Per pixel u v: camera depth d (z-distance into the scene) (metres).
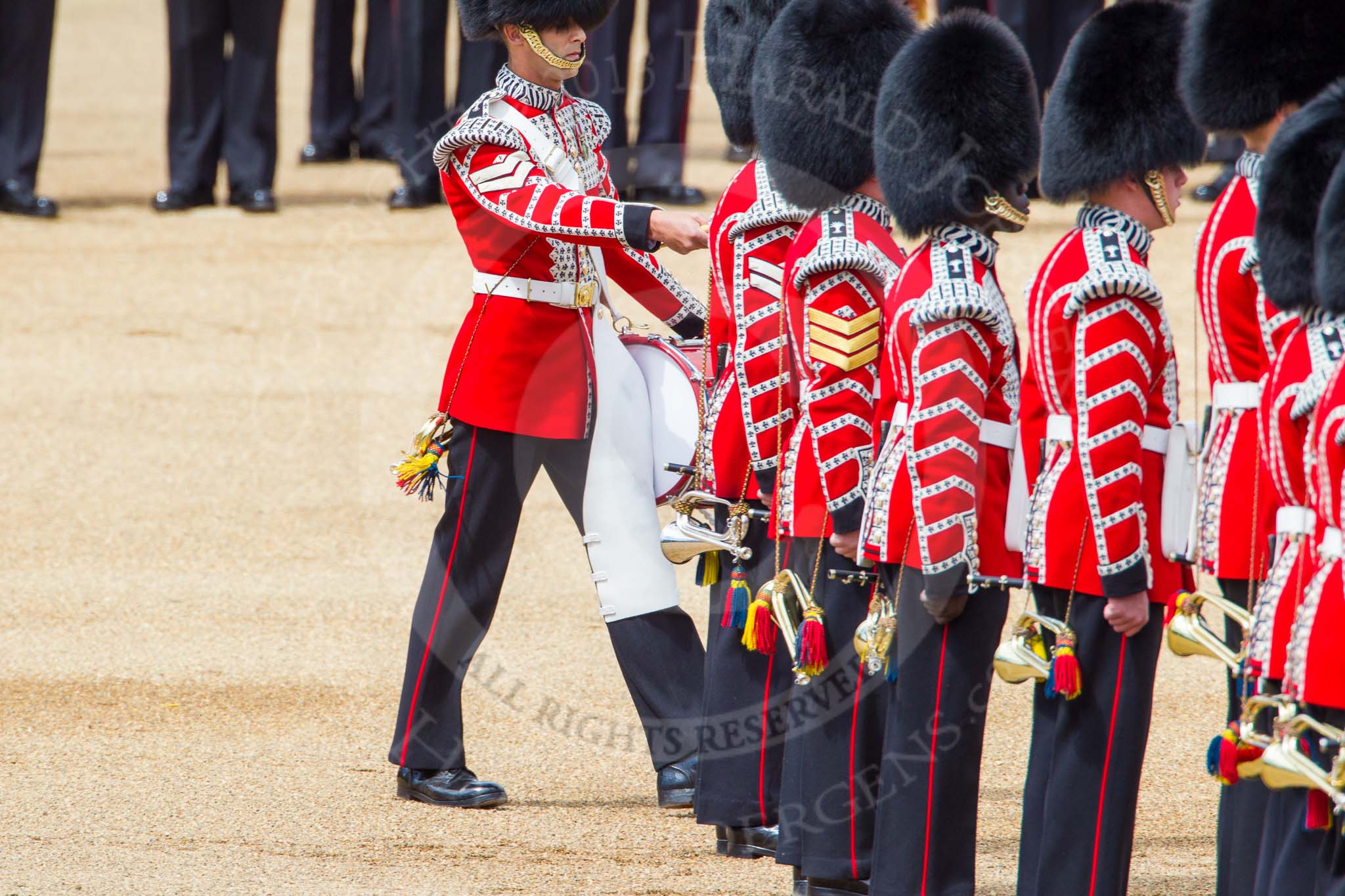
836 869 15.55
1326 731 12.36
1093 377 13.60
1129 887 16.02
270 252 48.75
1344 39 14.02
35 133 53.03
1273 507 14.12
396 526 29.16
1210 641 13.55
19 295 45.22
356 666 22.91
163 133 66.06
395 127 55.09
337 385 37.81
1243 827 14.20
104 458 33.16
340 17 58.53
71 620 24.59
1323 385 12.50
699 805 17.22
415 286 43.50
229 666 22.81
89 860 16.70
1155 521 13.96
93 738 20.25
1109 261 13.76
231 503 30.47
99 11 93.94
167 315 43.25
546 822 18.05
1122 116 14.34
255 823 17.78
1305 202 12.92
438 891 16.06
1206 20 14.24
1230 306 14.28
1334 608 12.35
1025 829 14.72
